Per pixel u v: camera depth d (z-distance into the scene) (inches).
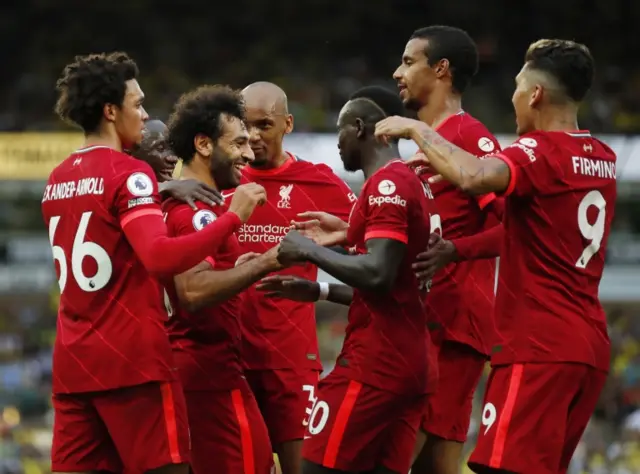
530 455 676.1
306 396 859.4
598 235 693.9
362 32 3976.4
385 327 685.9
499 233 772.0
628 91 3646.7
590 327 685.9
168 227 716.0
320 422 701.9
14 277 2856.8
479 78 3693.4
